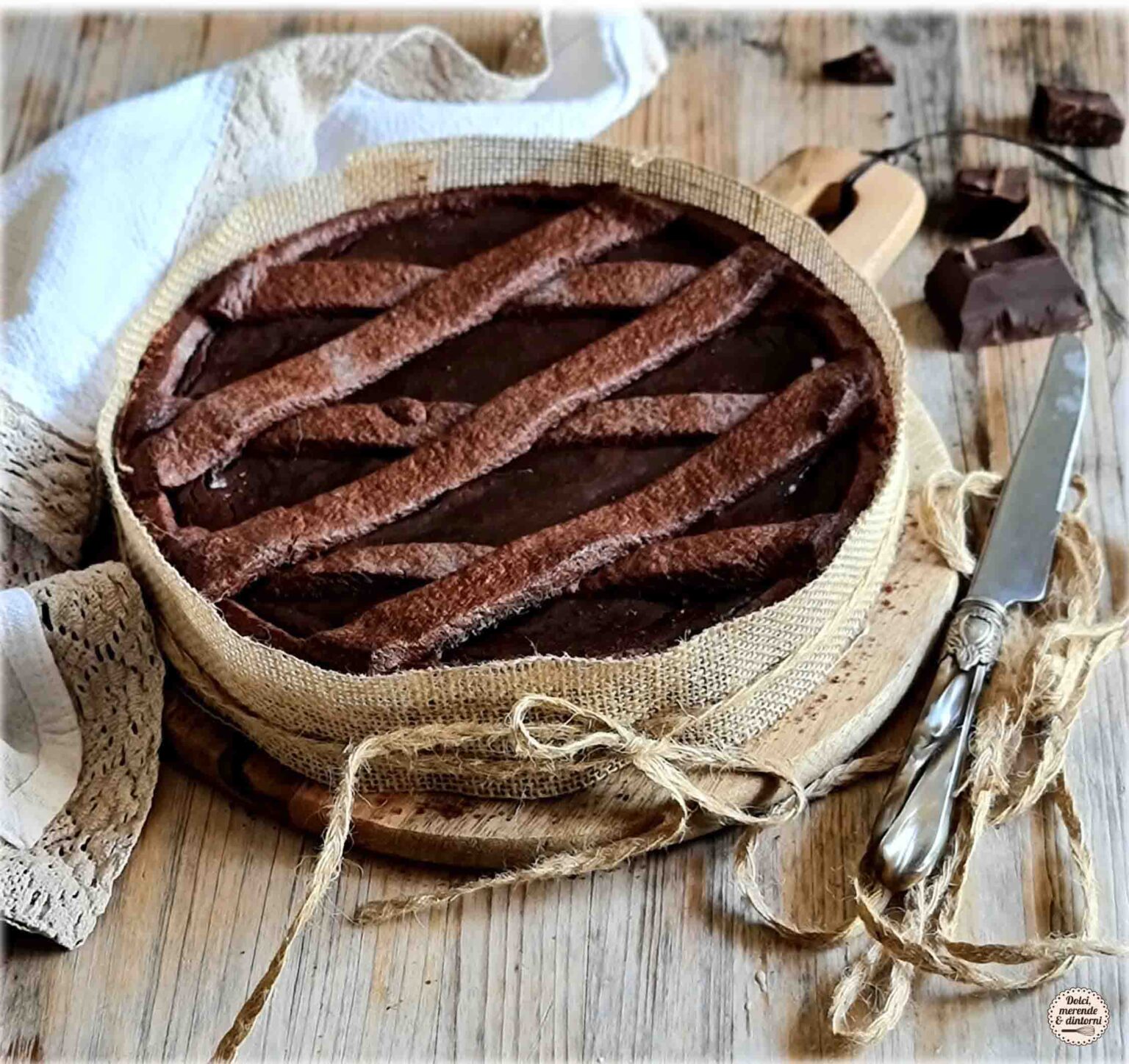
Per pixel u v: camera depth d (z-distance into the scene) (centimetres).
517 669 83
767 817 86
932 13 113
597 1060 84
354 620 86
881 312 91
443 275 94
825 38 112
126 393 92
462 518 89
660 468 89
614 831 86
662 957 85
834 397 89
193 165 97
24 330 93
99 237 95
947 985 84
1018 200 103
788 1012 84
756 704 87
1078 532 92
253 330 94
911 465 94
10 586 93
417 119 102
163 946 86
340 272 95
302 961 86
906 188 102
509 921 86
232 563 87
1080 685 89
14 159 108
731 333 93
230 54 112
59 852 86
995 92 110
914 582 91
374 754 84
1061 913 86
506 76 108
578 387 91
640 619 86
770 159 108
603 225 96
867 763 88
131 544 89
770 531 87
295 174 100
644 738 84
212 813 89
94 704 88
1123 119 107
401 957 86
